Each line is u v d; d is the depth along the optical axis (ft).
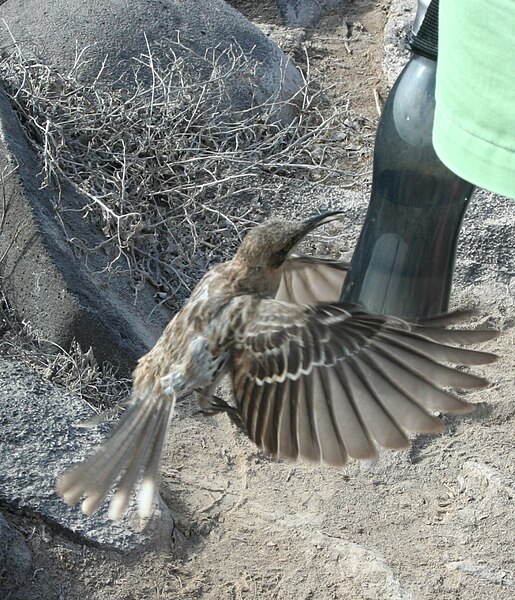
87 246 25.80
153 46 31.07
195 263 27.25
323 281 14.92
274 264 13.93
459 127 10.96
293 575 19.67
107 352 24.06
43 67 29.17
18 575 18.53
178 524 20.47
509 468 22.39
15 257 25.00
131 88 29.89
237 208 28.43
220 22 32.81
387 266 15.15
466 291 26.94
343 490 21.72
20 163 25.75
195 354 13.30
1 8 31.89
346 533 20.77
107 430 21.27
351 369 11.05
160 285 26.55
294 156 30.09
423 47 14.49
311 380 11.35
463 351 10.38
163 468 21.75
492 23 10.47
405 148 14.58
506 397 23.86
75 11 31.24
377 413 10.62
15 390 21.56
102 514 19.63
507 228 28.19
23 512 19.29
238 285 13.78
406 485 21.95
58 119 27.89
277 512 21.04
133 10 31.58
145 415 13.39
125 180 27.30
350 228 28.35
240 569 19.72
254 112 31.27
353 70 35.60
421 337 10.62
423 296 15.19
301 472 22.04
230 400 23.32
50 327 24.36
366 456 10.59
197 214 28.17
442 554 20.51
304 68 35.32
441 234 14.99
